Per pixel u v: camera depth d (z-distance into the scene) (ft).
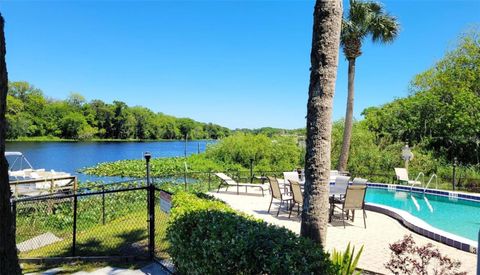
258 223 11.14
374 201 37.32
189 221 11.77
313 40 11.03
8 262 8.16
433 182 47.03
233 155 74.33
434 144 61.36
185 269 11.87
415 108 64.80
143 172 65.41
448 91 66.64
